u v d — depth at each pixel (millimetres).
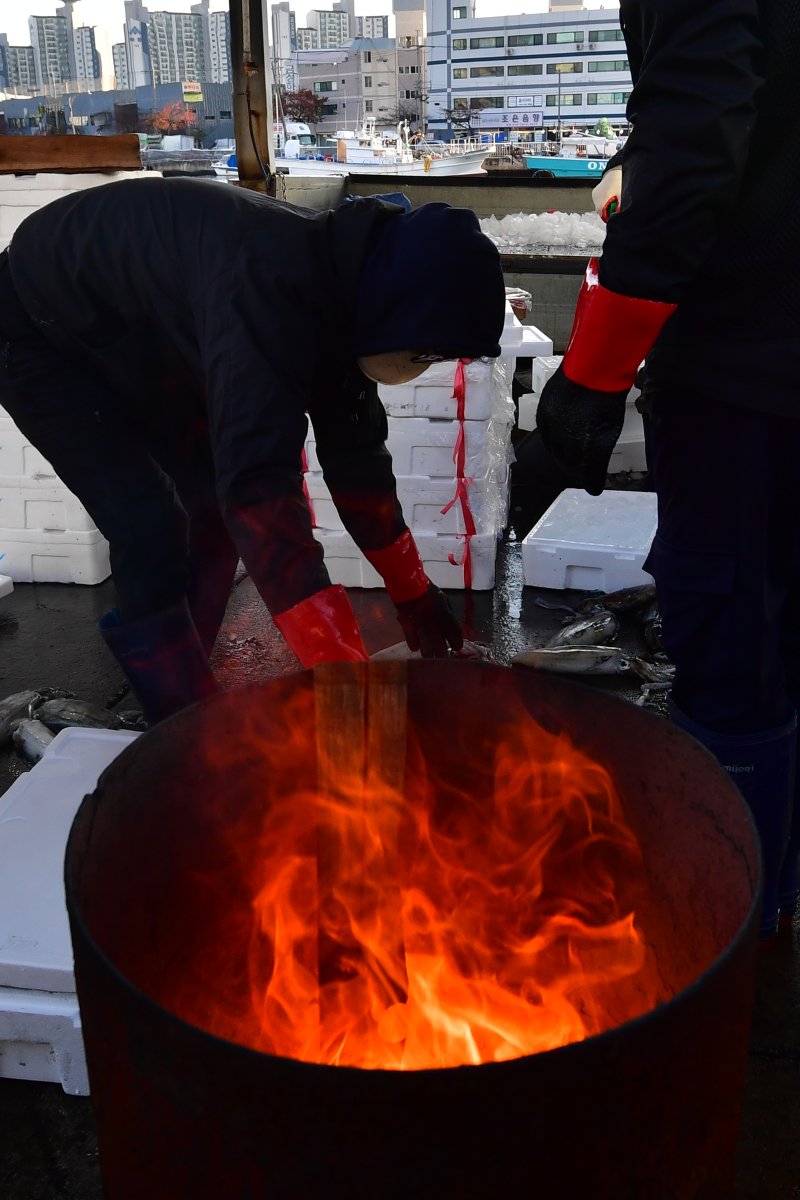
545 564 3186
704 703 1515
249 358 1336
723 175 1158
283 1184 674
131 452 1884
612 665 2598
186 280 1482
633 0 1265
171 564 1908
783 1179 1234
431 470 3031
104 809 912
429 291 1355
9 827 1618
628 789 1088
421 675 1175
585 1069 641
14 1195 1234
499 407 3334
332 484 1752
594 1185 693
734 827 901
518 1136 647
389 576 1803
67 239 1654
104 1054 760
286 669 2666
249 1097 651
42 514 3199
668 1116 714
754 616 1422
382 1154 646
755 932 775
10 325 1787
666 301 1237
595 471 1407
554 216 5988
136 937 998
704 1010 700
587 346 1298
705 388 1353
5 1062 1391
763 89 1184
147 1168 760
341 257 1387
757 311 1294
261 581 1315
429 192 6426
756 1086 1371
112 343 1701
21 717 2307
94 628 2934
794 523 1387
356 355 1454
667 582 1477
